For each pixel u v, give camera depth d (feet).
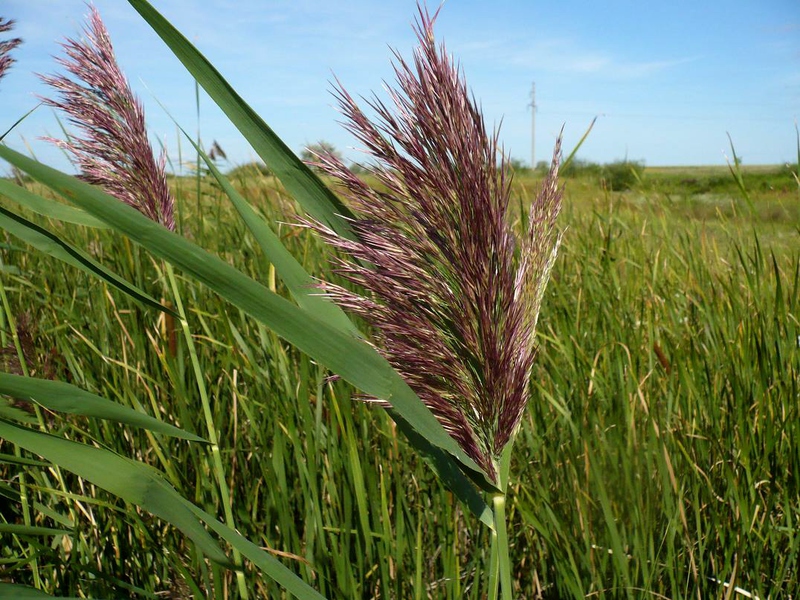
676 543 2.44
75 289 3.85
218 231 4.43
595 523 2.40
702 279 3.95
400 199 1.41
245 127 1.59
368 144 1.40
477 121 1.39
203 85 1.54
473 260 1.41
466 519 2.51
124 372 2.98
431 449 1.68
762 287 3.55
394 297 1.48
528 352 1.54
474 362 1.50
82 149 2.07
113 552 2.45
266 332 2.84
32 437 1.38
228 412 2.97
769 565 2.44
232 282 1.33
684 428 2.71
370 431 2.79
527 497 2.48
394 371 1.42
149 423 1.56
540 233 1.58
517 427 1.57
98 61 2.03
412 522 2.38
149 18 1.47
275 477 2.49
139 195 2.10
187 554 2.50
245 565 2.36
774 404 2.66
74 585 2.22
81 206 1.29
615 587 2.15
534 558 2.47
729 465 2.47
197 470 2.40
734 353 3.02
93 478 1.42
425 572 2.46
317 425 2.37
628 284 4.11
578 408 2.67
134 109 2.07
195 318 3.25
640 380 2.91
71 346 3.23
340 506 2.28
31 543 1.91
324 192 1.63
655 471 2.48
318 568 2.20
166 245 1.31
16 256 4.39
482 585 2.41
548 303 3.75
